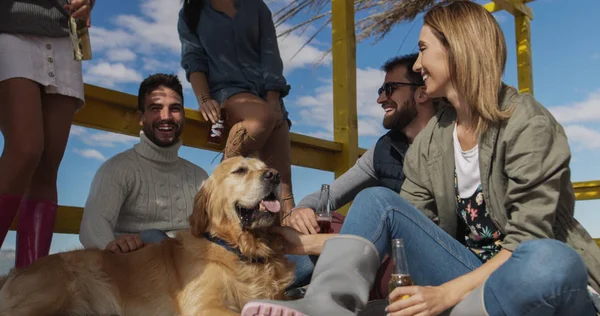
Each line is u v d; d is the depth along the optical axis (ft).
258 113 12.31
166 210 11.12
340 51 18.49
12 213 8.66
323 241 8.19
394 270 6.39
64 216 12.24
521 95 6.88
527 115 6.52
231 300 8.85
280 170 13.56
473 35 6.86
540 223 6.15
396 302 5.86
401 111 10.71
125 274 9.43
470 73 6.80
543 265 5.46
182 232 9.75
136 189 10.81
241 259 9.05
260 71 13.43
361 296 6.05
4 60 8.89
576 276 5.47
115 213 10.37
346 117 18.11
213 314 8.30
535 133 6.38
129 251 9.85
